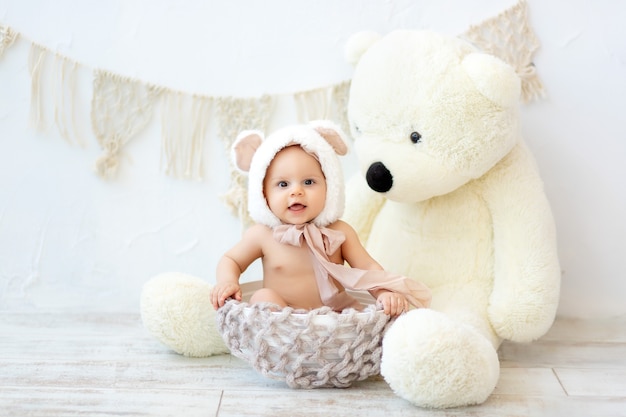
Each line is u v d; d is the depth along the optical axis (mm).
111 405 1167
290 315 1179
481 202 1451
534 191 1424
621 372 1339
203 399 1191
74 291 1747
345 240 1365
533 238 1402
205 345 1409
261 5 1650
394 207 1533
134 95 1675
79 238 1733
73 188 1715
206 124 1692
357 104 1417
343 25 1646
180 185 1717
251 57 1667
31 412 1138
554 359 1418
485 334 1374
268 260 1357
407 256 1486
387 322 1213
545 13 1601
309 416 1124
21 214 1726
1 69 1667
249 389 1238
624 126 1616
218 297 1279
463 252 1449
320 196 1326
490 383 1176
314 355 1182
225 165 1705
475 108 1314
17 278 1742
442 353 1123
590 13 1592
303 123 1682
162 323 1392
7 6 1646
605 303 1669
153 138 1697
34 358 1402
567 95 1618
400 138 1353
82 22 1653
